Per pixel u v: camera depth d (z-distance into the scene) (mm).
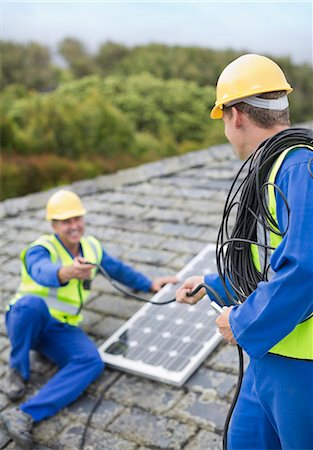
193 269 4562
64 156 23281
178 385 3311
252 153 1948
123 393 3369
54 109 24656
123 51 48094
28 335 3514
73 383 3359
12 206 6617
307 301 1688
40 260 3674
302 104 38156
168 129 32562
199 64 43000
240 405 2221
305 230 1677
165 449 2914
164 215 5859
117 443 3018
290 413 1918
